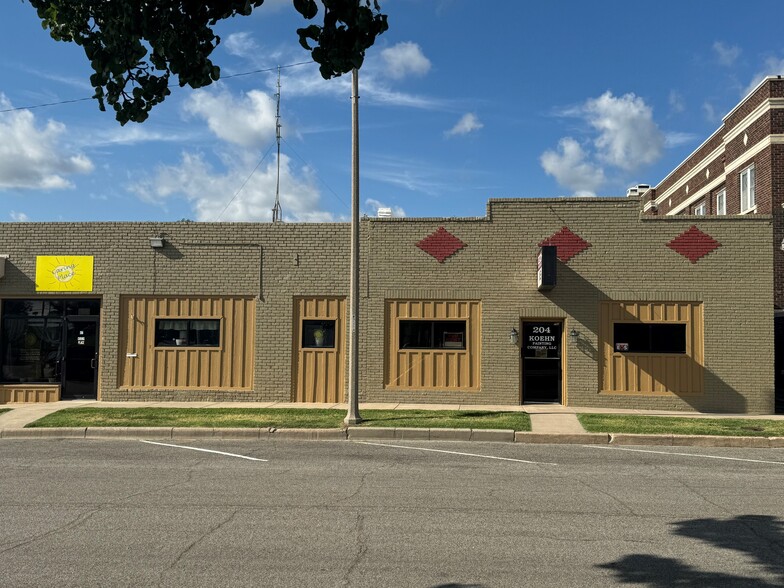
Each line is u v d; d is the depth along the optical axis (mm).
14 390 18047
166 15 4258
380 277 17750
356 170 14648
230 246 18062
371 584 5422
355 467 10359
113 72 4340
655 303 17125
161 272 18078
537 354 17547
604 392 17062
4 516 7445
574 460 11094
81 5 4352
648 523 7258
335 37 4152
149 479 9430
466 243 17609
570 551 6285
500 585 5422
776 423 14508
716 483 9312
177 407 16562
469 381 17453
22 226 18266
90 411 15758
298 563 5914
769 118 20984
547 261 16094
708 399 16875
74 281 18094
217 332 18016
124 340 18062
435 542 6539
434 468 10305
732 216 17047
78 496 8398
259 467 10344
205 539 6598
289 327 17859
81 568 5762
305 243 17984
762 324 16906
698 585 5441
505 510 7770
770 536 6793
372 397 17609
